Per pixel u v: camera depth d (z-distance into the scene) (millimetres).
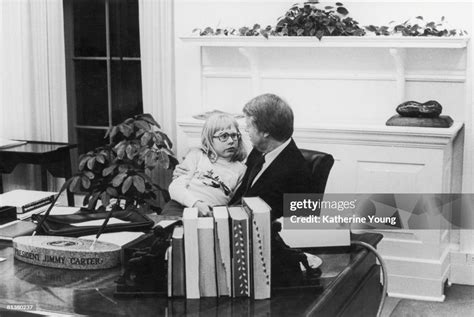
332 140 3797
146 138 4066
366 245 1967
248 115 3184
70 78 4973
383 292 1943
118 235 2084
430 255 3643
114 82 4898
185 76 4496
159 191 4457
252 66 4242
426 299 3598
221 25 4355
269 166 2996
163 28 4492
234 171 3613
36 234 2121
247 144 3818
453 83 3846
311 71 4168
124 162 4137
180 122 4160
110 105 4906
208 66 4449
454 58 3811
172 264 1626
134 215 2291
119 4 4828
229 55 4383
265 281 1617
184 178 3637
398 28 3789
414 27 3752
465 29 3771
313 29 3922
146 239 1811
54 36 4887
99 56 4922
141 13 4523
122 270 1838
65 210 2404
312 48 4141
